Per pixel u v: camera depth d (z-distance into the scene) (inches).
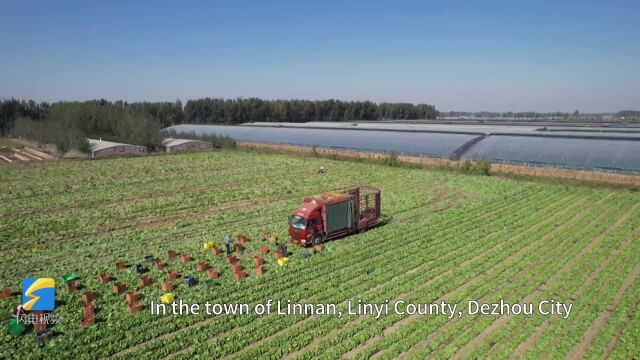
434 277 935.7
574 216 1417.3
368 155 2970.0
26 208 1582.2
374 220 1295.5
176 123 6806.1
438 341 673.6
